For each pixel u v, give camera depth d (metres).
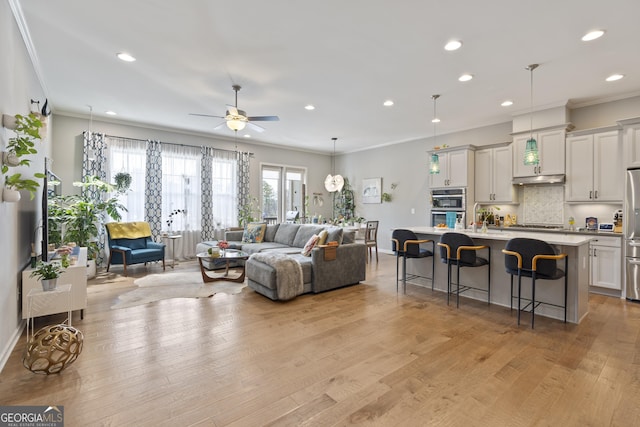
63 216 4.89
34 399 1.95
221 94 4.60
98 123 5.87
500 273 3.86
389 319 3.36
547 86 4.24
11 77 2.62
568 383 2.17
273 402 1.95
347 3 2.53
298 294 4.05
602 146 4.50
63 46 3.24
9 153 2.45
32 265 3.32
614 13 2.64
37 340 2.17
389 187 8.07
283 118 5.82
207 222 7.03
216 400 1.97
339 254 4.57
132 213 6.18
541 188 5.43
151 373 2.26
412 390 2.09
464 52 3.33
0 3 2.33
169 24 2.84
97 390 2.05
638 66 3.63
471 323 3.26
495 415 1.84
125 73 3.89
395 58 3.47
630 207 4.06
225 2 2.52
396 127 6.45
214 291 4.37
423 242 4.21
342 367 2.37
